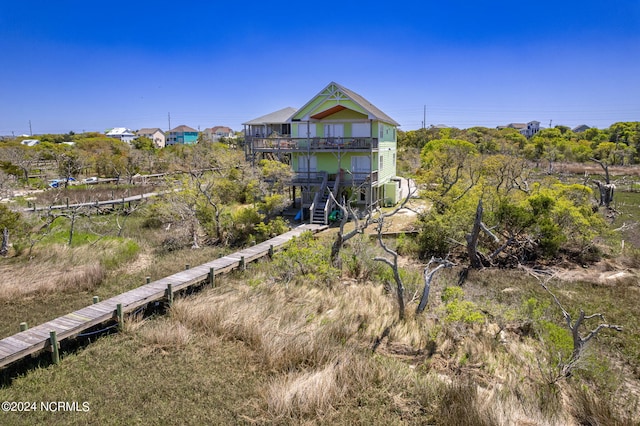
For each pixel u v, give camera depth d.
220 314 11.58
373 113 25.02
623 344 10.90
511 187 21.62
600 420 7.80
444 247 18.73
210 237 21.83
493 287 14.90
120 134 116.69
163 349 10.31
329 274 14.54
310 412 8.07
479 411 7.80
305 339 10.24
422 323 11.67
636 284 14.89
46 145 59.25
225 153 35.38
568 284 15.07
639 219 24.78
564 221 18.47
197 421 7.81
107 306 11.55
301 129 27.62
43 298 13.55
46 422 7.70
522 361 9.95
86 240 19.86
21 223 19.97
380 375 9.12
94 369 9.46
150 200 27.77
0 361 8.80
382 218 15.30
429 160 34.50
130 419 7.83
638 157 58.03
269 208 23.28
